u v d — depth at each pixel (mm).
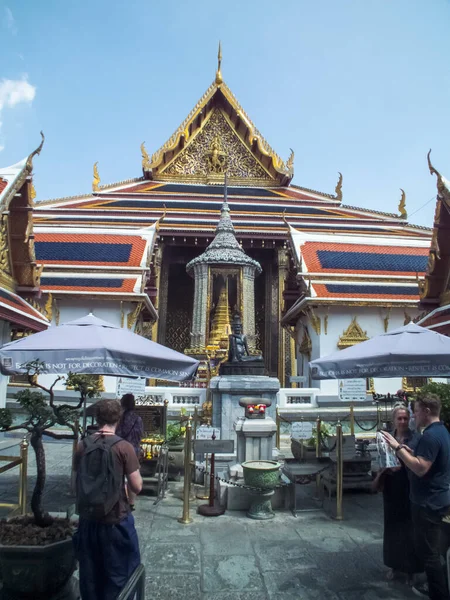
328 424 16375
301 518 7398
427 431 4566
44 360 6668
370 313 20094
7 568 4359
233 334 12508
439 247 12906
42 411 5402
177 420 13539
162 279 31750
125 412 7605
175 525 6992
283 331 29500
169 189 36812
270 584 5168
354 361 7738
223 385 11523
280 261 30656
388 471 5320
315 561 5762
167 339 33875
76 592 4785
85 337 7062
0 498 8297
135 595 2783
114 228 23656
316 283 20156
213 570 5492
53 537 4598
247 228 30500
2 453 12156
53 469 10664
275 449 10469
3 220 12070
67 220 29891
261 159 39125
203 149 38938
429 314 12773
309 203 36531
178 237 29938
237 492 7758
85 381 7613
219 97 39094
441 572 4414
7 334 12461
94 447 3895
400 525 5180
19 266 13000
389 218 34938
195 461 9805
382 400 14367
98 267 20281
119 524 3830
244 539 6457
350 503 8250
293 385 24234
